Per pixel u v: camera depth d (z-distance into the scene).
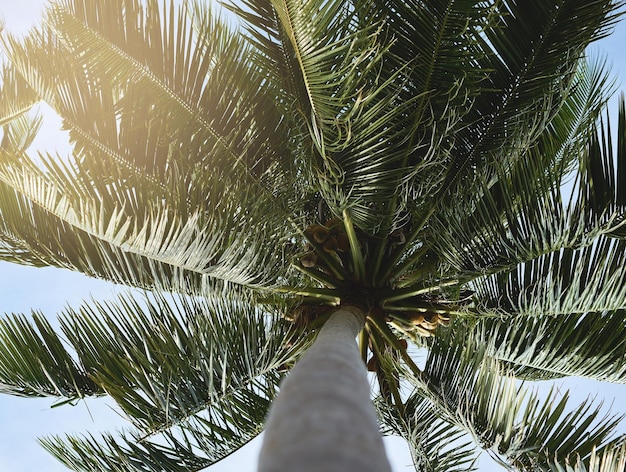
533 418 5.02
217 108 5.22
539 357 5.86
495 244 5.21
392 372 6.03
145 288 5.60
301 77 5.02
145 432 5.14
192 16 5.36
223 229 4.76
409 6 4.76
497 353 6.04
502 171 5.19
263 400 6.07
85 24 4.91
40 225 5.31
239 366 5.44
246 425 5.86
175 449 5.58
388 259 5.66
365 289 5.62
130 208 4.56
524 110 5.08
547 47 5.05
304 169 5.30
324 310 5.67
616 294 5.19
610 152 4.84
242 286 5.71
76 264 5.46
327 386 2.28
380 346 5.85
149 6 5.00
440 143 5.07
